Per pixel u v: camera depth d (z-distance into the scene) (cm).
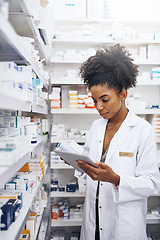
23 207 130
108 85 131
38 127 204
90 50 266
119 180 131
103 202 148
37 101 160
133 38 269
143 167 141
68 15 263
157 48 271
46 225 249
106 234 148
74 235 276
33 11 153
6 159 79
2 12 74
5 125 124
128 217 141
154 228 298
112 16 270
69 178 297
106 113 138
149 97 301
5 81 89
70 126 296
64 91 271
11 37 88
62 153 127
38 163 189
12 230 102
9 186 135
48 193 295
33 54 158
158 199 298
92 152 163
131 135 147
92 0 265
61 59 259
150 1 271
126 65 144
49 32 277
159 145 282
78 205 273
